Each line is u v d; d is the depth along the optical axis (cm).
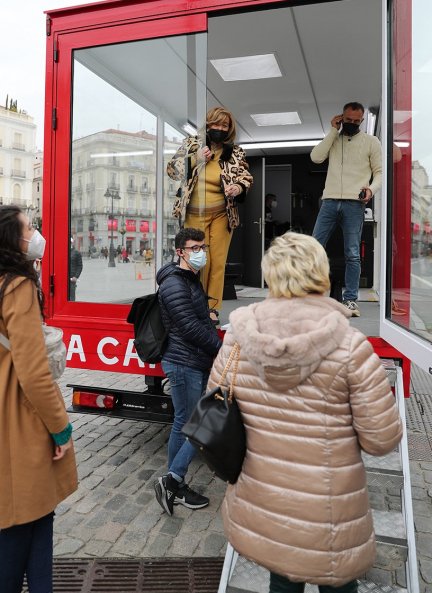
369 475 226
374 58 505
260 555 137
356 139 439
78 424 427
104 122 336
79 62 328
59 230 330
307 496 133
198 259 275
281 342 130
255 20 425
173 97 326
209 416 142
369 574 224
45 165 331
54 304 334
